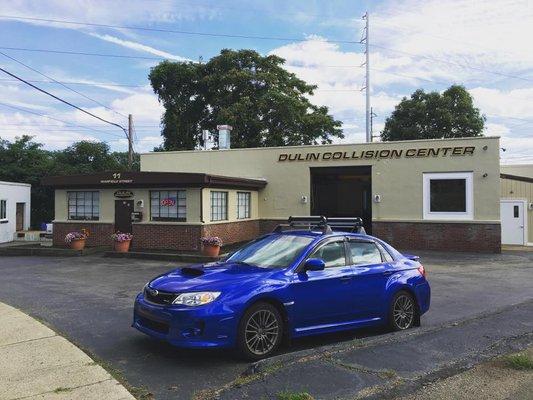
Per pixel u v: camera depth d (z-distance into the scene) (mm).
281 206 24625
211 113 38812
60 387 5035
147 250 19188
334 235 7414
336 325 6973
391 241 22438
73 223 21297
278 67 38594
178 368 5789
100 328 7602
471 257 19250
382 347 6332
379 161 22797
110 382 5184
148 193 19969
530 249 22484
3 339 6773
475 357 6012
